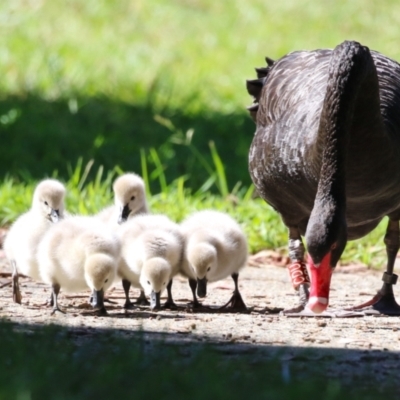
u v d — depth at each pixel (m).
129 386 7.01
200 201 18.27
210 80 32.50
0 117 26.52
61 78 30.34
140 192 13.42
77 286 10.99
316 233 9.65
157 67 32.78
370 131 10.53
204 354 7.76
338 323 10.54
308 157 10.85
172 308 11.38
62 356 7.77
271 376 7.43
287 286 13.64
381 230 16.56
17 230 11.97
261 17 38.41
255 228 16.44
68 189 18.45
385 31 37.28
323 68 11.95
